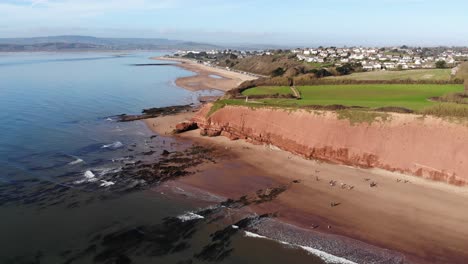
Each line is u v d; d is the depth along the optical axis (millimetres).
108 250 28203
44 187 38625
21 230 30516
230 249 28625
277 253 28219
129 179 41562
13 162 45156
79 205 35094
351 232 31078
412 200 36469
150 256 27625
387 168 43594
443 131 42938
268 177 42969
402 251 28438
